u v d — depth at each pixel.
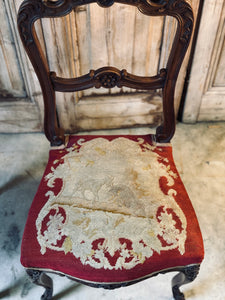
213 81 1.60
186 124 1.79
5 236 1.29
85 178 0.96
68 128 1.69
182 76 1.51
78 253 0.81
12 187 1.48
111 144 1.07
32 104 1.57
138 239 0.82
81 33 1.28
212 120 1.80
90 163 1.00
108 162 1.00
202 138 1.72
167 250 0.82
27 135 1.73
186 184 1.49
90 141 1.08
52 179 0.96
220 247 1.26
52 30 1.23
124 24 1.26
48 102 0.97
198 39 1.37
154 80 0.94
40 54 0.85
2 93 1.52
